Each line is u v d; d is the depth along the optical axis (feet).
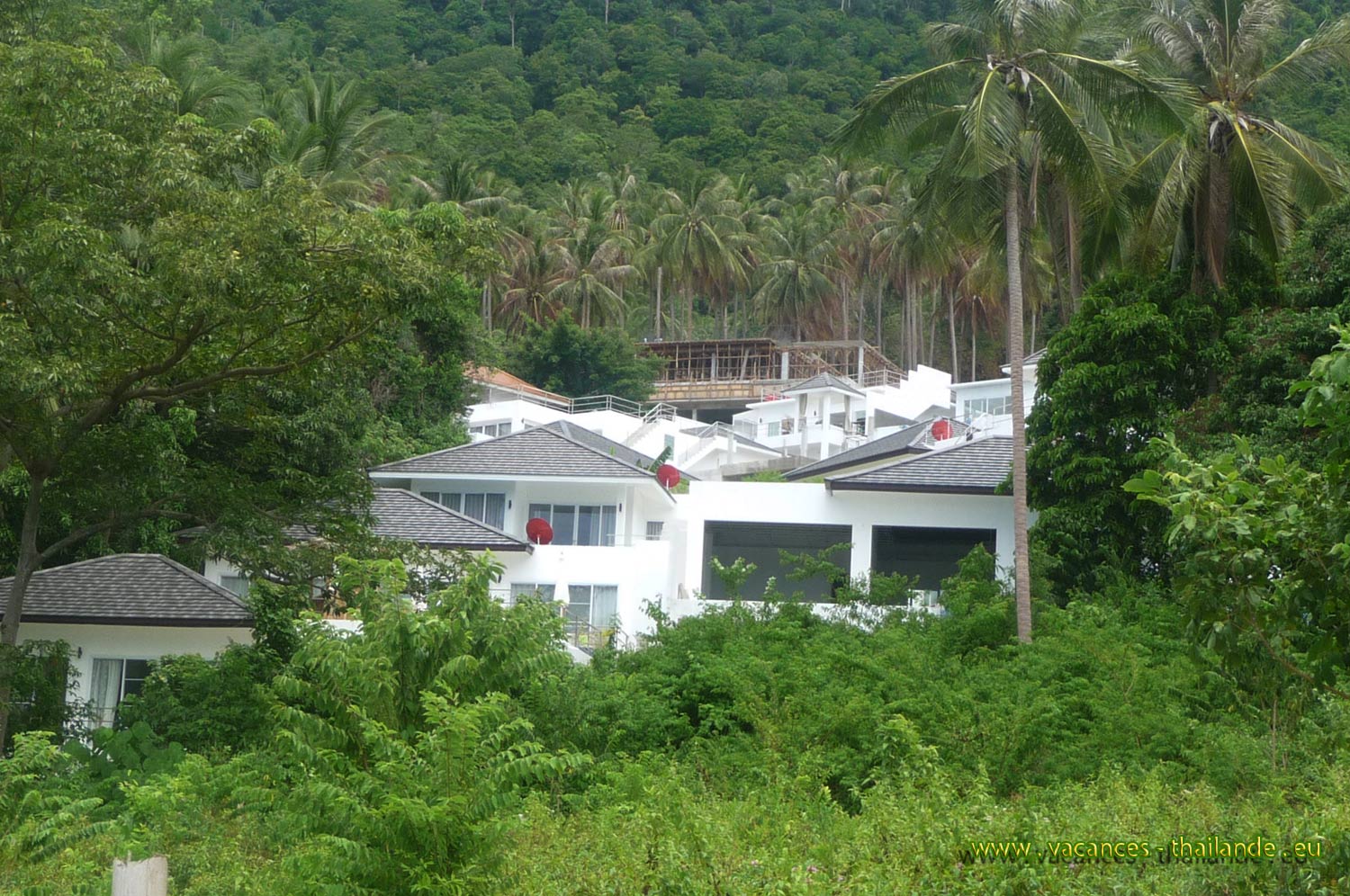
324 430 124.36
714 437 242.37
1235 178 112.88
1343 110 255.91
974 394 257.14
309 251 79.71
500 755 39.52
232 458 121.49
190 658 88.33
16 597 86.38
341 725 46.50
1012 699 73.10
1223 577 32.71
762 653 83.25
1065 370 114.21
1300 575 31.76
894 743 64.75
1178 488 33.71
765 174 407.23
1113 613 93.30
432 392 183.93
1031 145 112.98
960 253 263.49
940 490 126.11
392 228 84.89
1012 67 105.29
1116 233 122.31
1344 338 30.17
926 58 467.11
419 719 48.01
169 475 93.56
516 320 330.95
